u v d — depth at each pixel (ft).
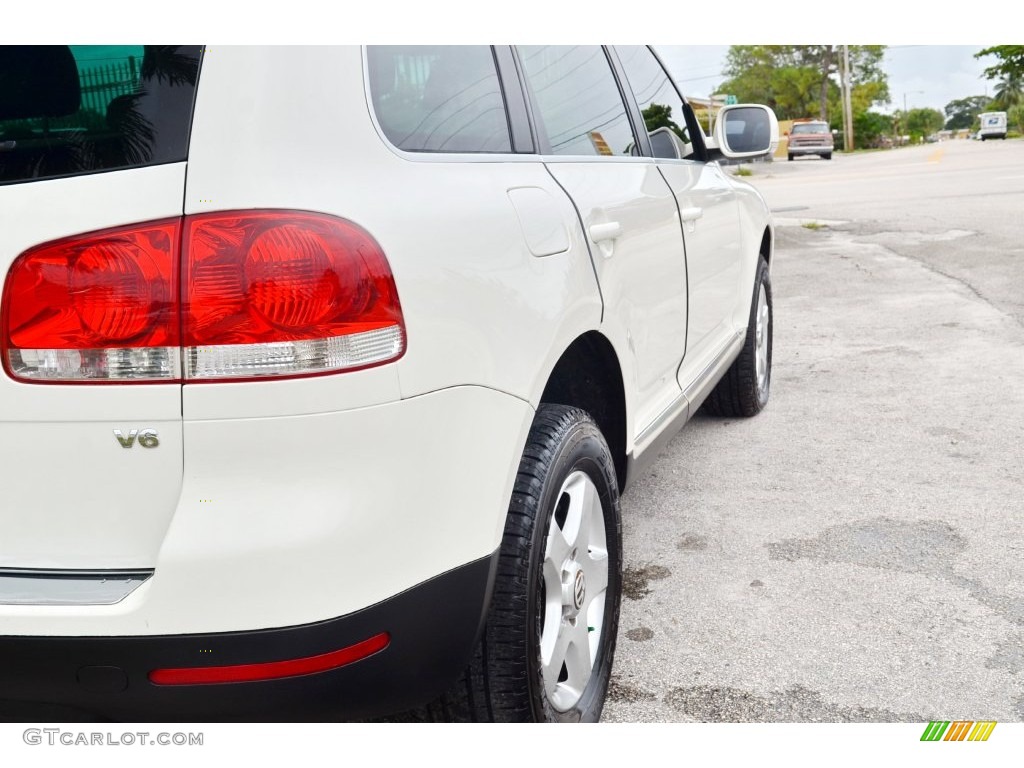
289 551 4.97
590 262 7.45
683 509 11.92
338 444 5.06
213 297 4.89
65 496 5.11
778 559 10.37
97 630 4.95
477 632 5.92
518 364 6.16
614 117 9.75
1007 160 91.40
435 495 5.47
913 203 53.42
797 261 34.50
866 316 23.86
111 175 4.93
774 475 12.99
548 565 6.70
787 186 78.95
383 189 5.45
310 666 5.12
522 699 6.36
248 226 4.91
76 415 4.98
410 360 5.27
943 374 17.84
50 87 4.99
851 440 14.32
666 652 8.59
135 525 5.10
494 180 6.56
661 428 9.62
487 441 5.85
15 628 4.98
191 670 5.02
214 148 4.96
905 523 11.16
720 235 12.50
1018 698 7.72
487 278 5.95
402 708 5.81
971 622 8.87
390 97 5.98
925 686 7.92
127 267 4.88
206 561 4.92
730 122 13.19
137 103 4.99
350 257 5.07
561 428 6.86
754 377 15.08
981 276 28.48
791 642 8.67
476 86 7.09
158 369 4.92
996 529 10.86
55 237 4.88
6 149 4.99
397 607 5.32
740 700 7.82
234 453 4.96
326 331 4.99
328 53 5.50
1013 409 15.43
